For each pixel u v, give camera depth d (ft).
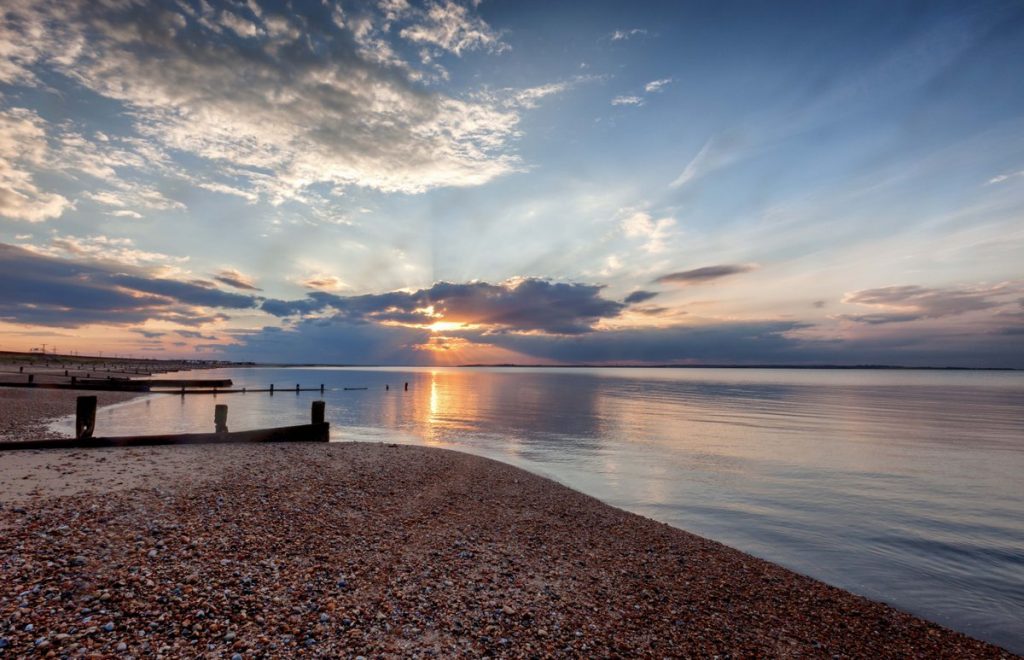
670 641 23.00
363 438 98.99
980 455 91.50
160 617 18.99
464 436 104.63
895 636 26.76
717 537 43.80
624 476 67.67
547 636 21.74
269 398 195.83
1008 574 37.70
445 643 20.01
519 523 40.22
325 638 19.13
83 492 32.83
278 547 27.55
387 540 31.65
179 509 31.14
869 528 48.16
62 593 19.65
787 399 247.50
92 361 553.64
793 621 27.22
